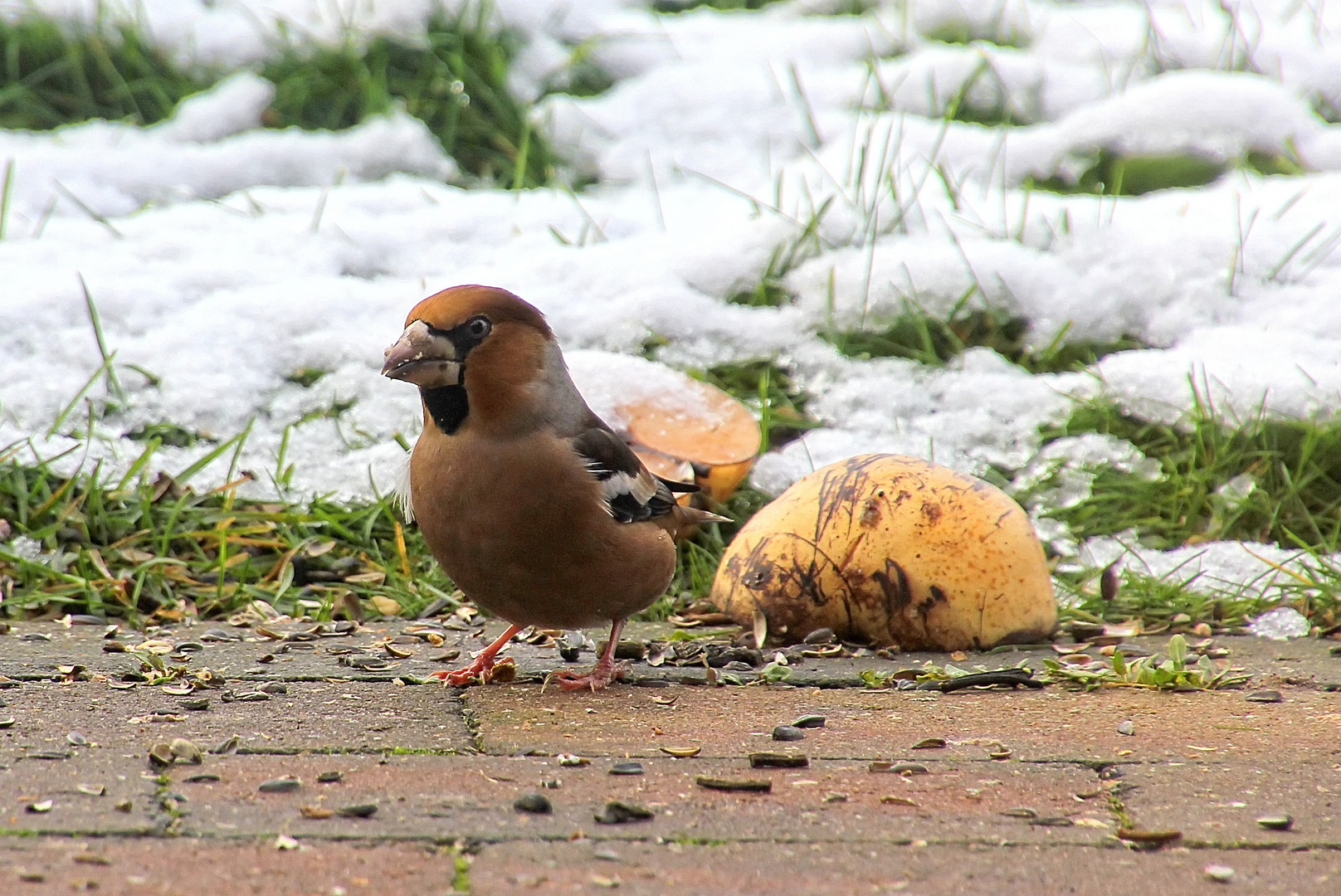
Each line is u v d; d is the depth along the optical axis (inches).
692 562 429.7
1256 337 527.5
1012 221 599.5
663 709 301.9
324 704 298.7
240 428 474.9
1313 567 432.5
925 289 551.5
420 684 324.8
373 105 675.4
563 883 194.2
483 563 313.3
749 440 450.3
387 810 223.9
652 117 693.3
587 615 325.4
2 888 186.1
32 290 503.8
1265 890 196.4
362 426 478.0
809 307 545.6
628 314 529.0
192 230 566.9
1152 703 309.6
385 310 525.0
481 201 608.1
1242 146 673.0
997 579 362.0
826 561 365.4
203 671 324.2
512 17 729.0
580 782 243.0
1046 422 500.1
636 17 772.0
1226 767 256.2
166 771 242.5
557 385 311.9
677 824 220.8
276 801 227.1
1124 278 559.5
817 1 832.9
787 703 308.8
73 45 682.2
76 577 391.5
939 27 798.5
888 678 331.0
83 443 448.5
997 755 263.3
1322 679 336.5
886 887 195.8
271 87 681.6
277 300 515.5
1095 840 216.7
